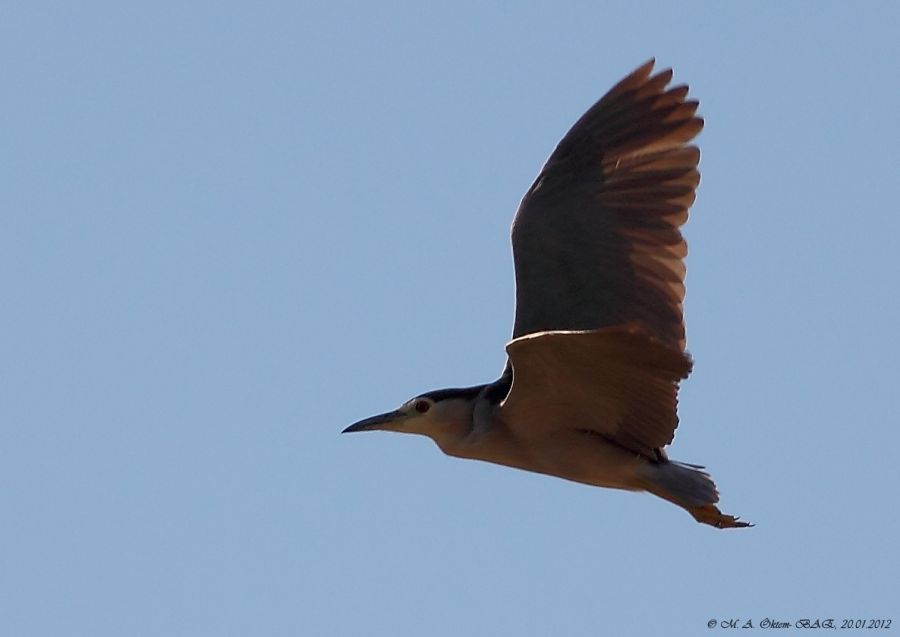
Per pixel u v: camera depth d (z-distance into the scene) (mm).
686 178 15742
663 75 16078
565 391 14133
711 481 14766
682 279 15508
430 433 15641
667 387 13781
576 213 15820
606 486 15148
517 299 15672
